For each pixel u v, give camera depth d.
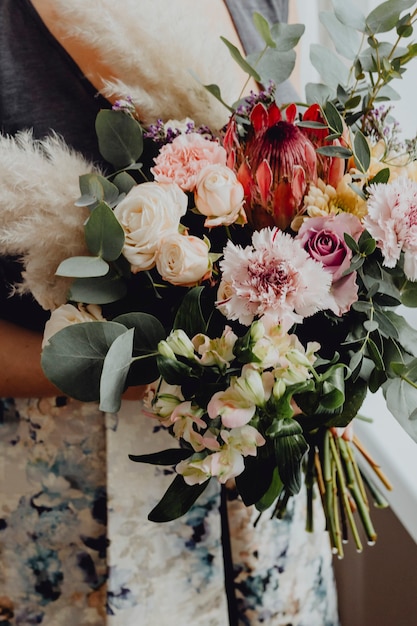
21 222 0.62
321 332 0.60
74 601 0.92
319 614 0.99
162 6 0.65
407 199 0.54
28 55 0.72
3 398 0.87
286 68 0.70
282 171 0.56
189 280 0.57
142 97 0.65
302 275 0.51
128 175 0.63
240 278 0.52
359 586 1.27
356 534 0.83
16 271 0.75
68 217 0.61
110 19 0.61
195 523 0.87
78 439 0.85
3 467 0.89
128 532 0.85
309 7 1.31
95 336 0.56
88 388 0.58
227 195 0.56
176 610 0.88
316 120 0.60
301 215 0.58
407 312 1.09
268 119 0.59
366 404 1.07
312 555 0.96
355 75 0.66
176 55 0.63
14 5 0.71
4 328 0.82
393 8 0.63
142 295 0.64
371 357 0.57
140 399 0.80
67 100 0.72
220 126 0.67
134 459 0.57
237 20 0.82
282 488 0.60
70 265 0.57
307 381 0.50
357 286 0.54
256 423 0.52
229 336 0.52
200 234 0.63
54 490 0.88
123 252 0.58
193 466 0.52
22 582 0.93
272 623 0.92
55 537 0.90
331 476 0.79
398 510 0.89
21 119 0.73
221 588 0.89
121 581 0.86
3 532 0.92
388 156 0.65
